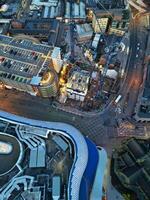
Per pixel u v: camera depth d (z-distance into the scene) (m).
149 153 194.75
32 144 176.12
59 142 178.38
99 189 168.88
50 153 175.12
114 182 197.62
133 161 194.12
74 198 157.25
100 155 186.25
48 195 160.38
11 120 187.00
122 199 192.38
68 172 167.75
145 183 186.88
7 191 159.62
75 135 180.00
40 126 184.00
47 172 168.25
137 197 189.00
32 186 160.62
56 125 185.12
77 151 172.75
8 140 179.00
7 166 171.12
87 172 172.12
